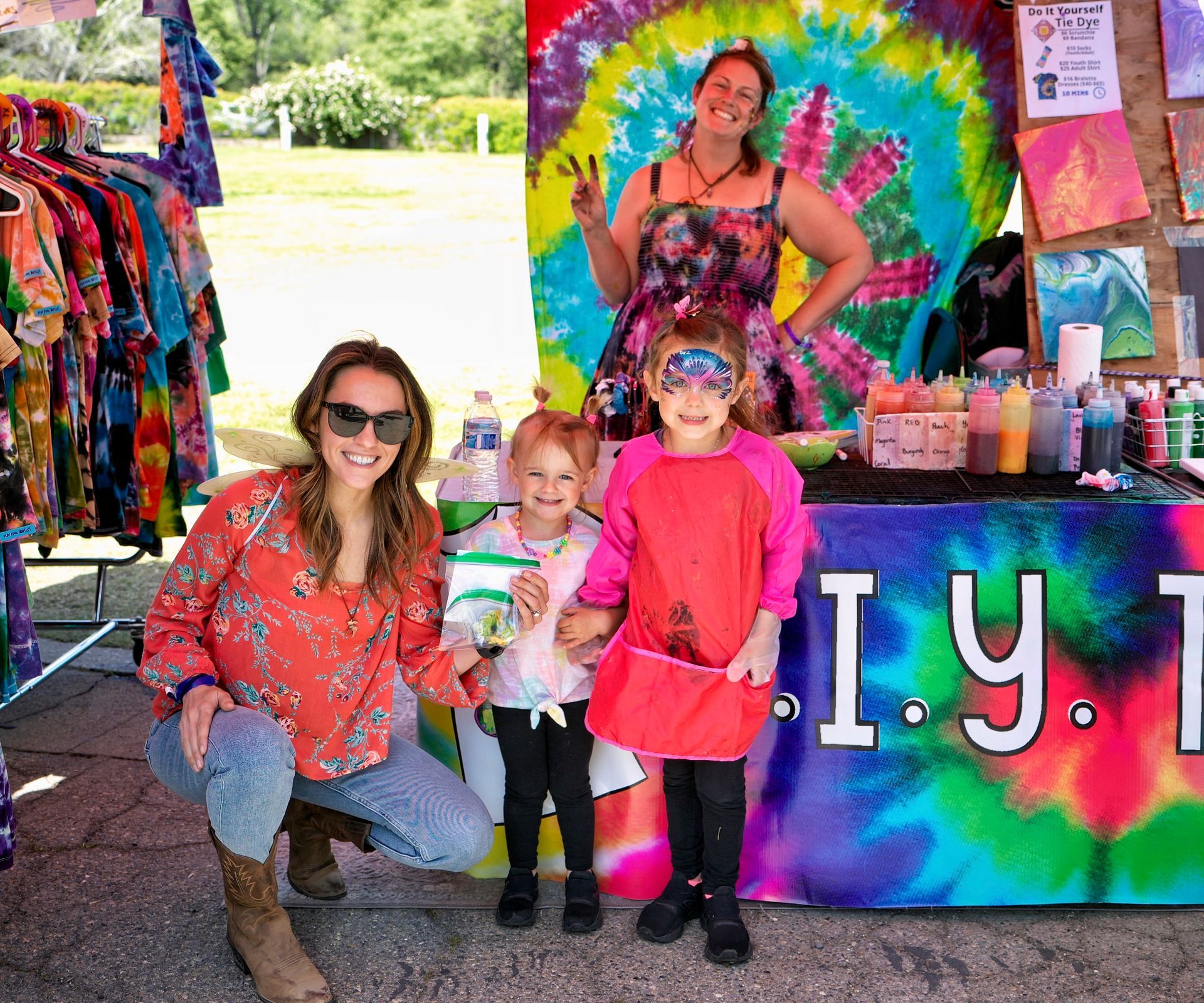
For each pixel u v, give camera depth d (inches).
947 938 106.3
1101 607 108.0
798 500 102.6
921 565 108.6
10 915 109.2
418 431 95.6
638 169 175.5
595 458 104.4
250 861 94.9
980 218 178.9
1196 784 108.4
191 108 168.2
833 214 163.6
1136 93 159.0
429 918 109.1
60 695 160.2
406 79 1343.5
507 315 436.1
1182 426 122.5
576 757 107.0
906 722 109.3
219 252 566.3
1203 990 98.3
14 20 136.1
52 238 132.1
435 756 115.6
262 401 306.5
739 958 101.8
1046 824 109.3
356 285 496.4
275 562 94.0
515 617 98.6
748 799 111.1
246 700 96.2
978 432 119.8
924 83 172.7
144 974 100.7
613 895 113.1
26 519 117.0
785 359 167.6
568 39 172.2
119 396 152.9
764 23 171.0
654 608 102.1
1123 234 159.6
